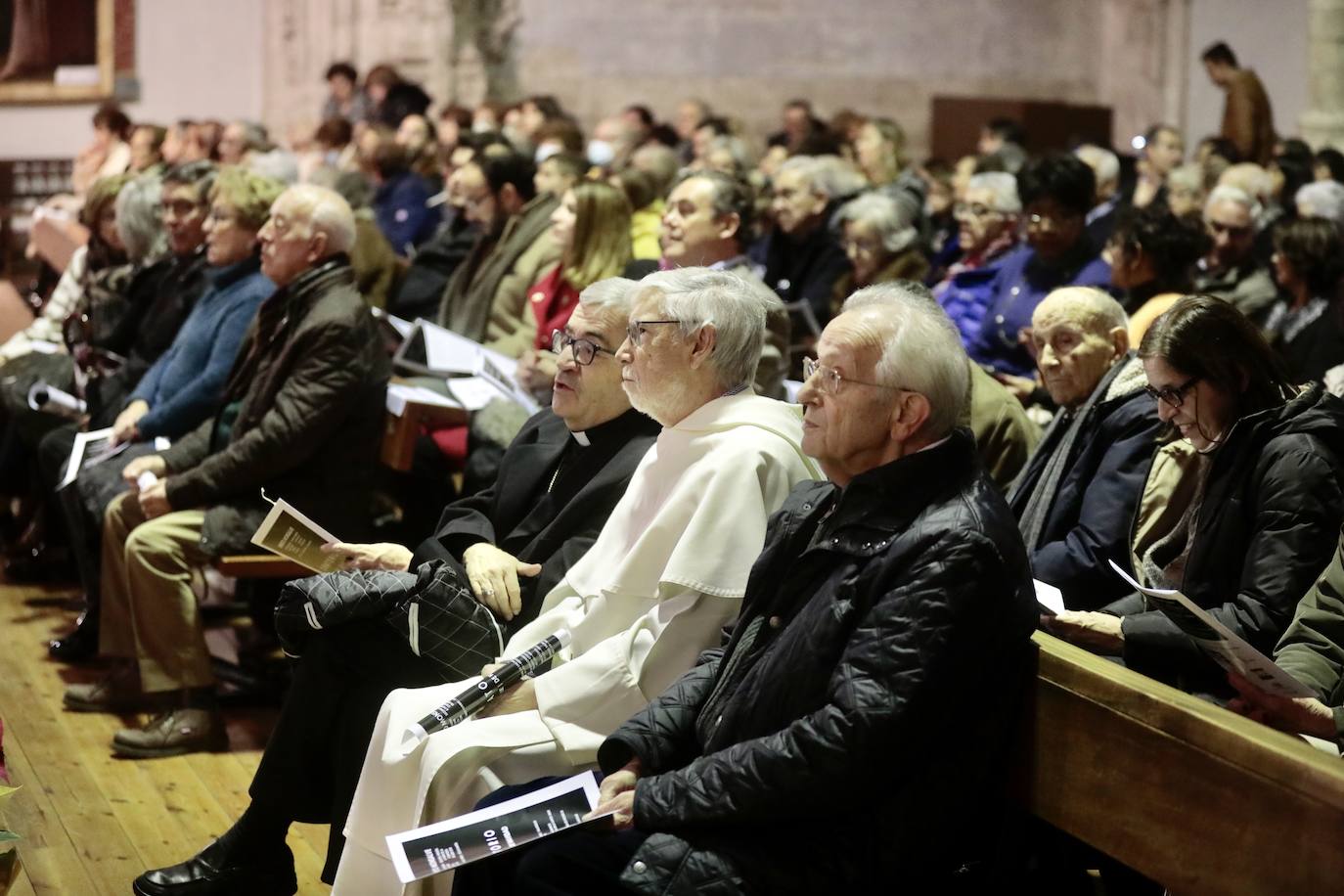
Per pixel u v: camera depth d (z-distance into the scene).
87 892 3.51
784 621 2.59
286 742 3.36
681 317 3.08
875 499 2.47
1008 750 2.48
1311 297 5.14
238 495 4.51
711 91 14.92
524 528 3.57
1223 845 2.12
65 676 5.10
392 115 12.80
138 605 4.45
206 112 15.25
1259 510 2.88
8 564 6.33
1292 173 9.33
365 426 4.59
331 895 3.37
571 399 3.50
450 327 6.26
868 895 2.39
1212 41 14.62
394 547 3.63
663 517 3.01
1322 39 13.12
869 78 15.12
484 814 2.55
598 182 5.66
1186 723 2.18
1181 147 9.70
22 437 6.18
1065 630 2.97
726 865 2.37
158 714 4.55
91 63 14.83
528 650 3.04
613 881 2.42
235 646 5.37
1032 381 5.00
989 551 2.36
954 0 15.14
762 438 3.05
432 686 3.34
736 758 2.40
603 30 14.70
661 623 2.94
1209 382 2.93
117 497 4.73
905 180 8.20
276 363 4.52
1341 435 2.87
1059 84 15.27
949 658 2.33
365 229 6.68
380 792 2.99
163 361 5.33
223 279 5.18
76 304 6.30
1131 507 3.35
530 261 6.08
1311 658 2.66
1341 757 2.07
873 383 2.50
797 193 6.60
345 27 14.60
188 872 3.39
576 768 2.95
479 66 14.51
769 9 14.91
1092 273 5.22
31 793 4.09
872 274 5.75
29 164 14.53
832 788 2.33
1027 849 2.60
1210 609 2.93
